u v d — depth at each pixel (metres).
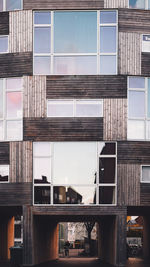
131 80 19.56
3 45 20.08
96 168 19.19
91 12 19.75
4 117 19.67
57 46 19.67
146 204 19.02
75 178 19.16
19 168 19.30
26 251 18.86
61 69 19.56
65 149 19.33
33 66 19.66
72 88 19.45
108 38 19.62
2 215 25.06
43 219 21.77
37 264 19.98
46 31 19.73
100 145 19.25
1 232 25.12
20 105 19.62
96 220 24.91
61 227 43.25
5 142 19.53
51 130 19.31
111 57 19.56
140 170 19.12
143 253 28.06
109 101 19.36
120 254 18.75
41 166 19.31
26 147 19.33
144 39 19.80
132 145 19.20
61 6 19.66
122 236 18.84
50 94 19.47
